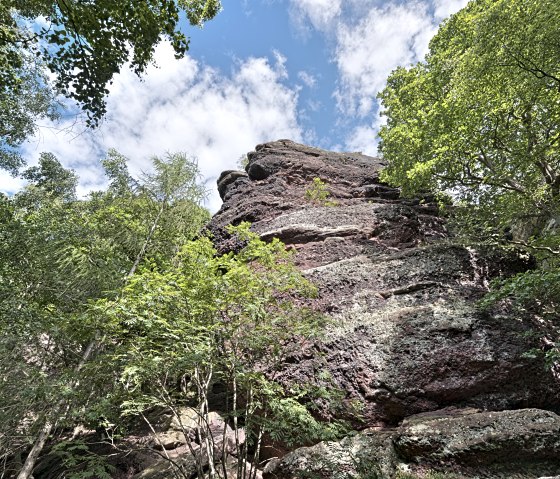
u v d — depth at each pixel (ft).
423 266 26.68
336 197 44.91
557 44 24.12
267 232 35.42
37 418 21.66
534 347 18.98
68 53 15.30
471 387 18.01
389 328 21.50
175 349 14.35
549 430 13.24
